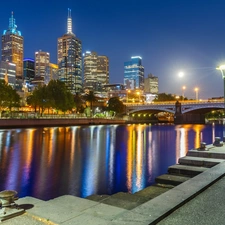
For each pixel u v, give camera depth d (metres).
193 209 7.52
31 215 7.04
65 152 37.78
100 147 44.06
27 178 22.09
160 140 56.72
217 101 141.88
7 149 40.03
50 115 115.00
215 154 16.27
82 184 20.23
